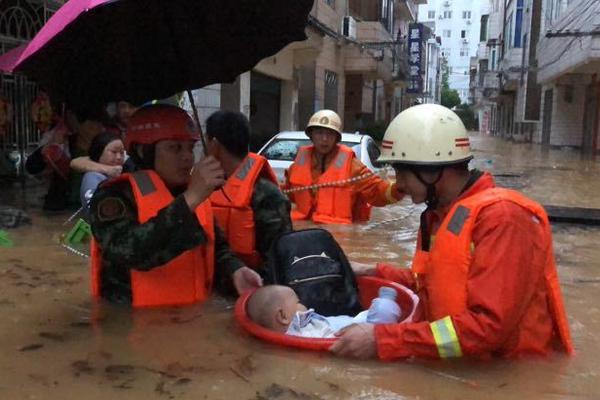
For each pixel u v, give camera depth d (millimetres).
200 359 3137
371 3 33750
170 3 3594
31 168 8180
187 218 3434
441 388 2822
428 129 3076
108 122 7648
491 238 2871
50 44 3244
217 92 14266
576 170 18750
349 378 2918
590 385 2867
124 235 3562
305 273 3785
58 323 3658
